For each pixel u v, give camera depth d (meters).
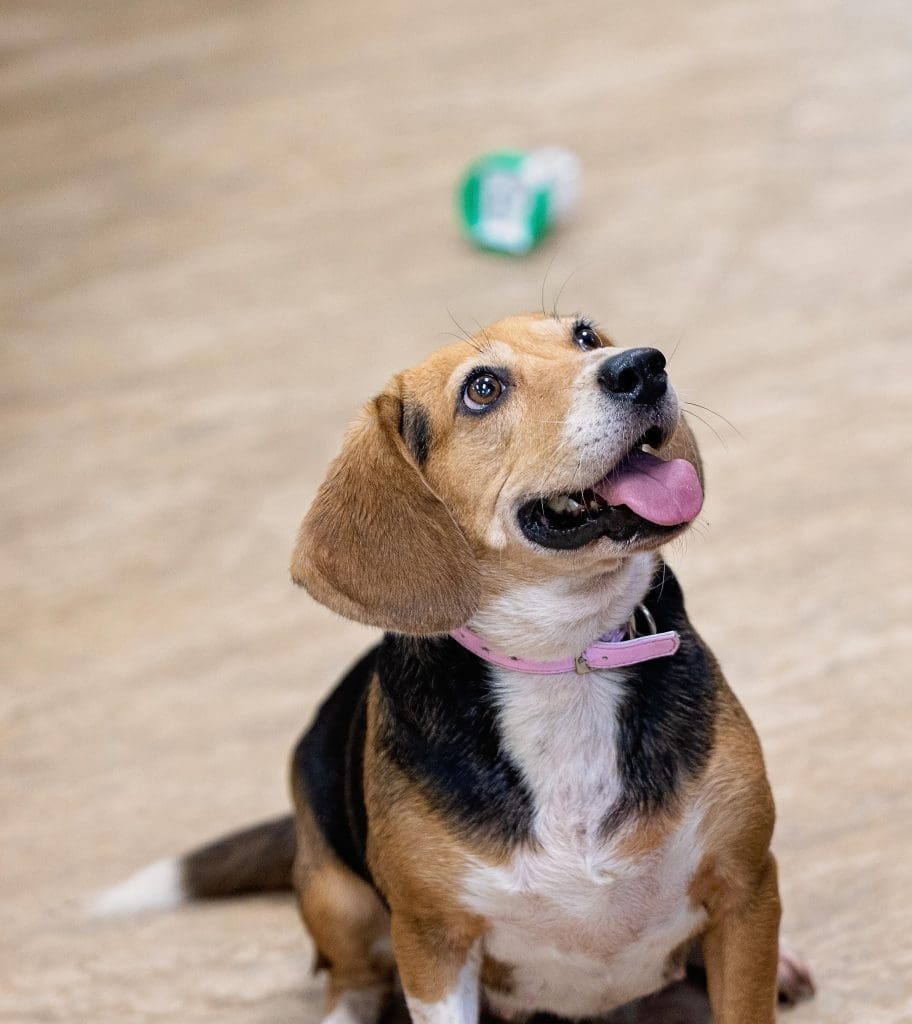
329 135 9.43
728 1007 2.91
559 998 3.11
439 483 3.01
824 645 4.57
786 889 3.63
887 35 8.97
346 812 3.30
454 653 2.93
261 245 8.34
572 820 2.83
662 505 2.77
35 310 8.06
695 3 10.15
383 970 3.47
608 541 2.78
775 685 4.43
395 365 6.94
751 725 2.97
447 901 2.88
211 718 4.90
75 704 5.11
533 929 2.91
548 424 2.85
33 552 6.06
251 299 7.82
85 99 10.41
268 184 8.98
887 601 4.72
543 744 2.86
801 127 8.23
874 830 3.76
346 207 8.56
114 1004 3.70
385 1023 3.52
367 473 2.94
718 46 9.42
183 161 9.41
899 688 4.30
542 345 3.11
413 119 9.41
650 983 3.11
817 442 5.69
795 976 3.27
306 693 4.94
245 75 10.46
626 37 9.88
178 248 8.45
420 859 2.87
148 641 5.39
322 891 3.40
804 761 4.07
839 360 6.22
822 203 7.50
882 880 3.58
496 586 2.92
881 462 5.48
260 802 4.44
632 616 2.95
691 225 7.58
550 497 2.91
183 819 4.43
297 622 5.36
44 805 4.63
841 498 5.32
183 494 6.25
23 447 6.86
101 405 7.09
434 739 2.88
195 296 7.94
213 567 5.75
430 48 10.37
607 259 7.49
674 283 7.12
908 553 4.94
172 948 3.90
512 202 7.70
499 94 9.46
